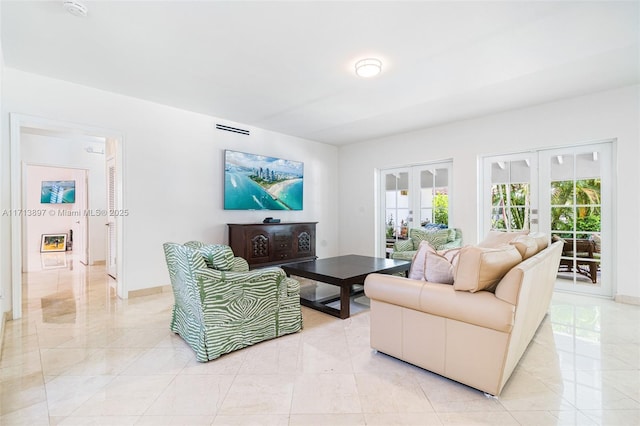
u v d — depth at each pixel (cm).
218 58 280
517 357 195
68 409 166
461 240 468
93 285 440
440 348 191
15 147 300
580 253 388
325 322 298
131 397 177
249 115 445
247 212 497
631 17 220
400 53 271
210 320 220
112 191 487
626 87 345
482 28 235
